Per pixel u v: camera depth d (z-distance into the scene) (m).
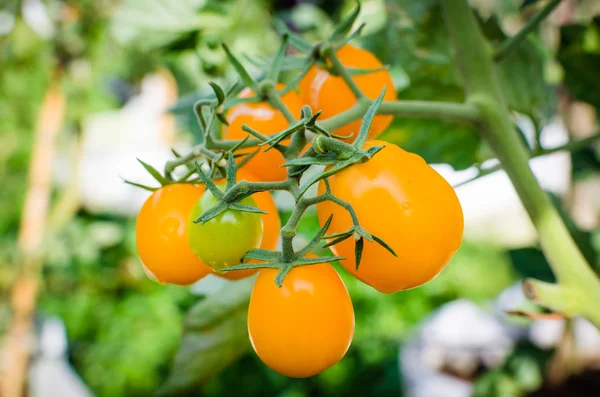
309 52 0.21
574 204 0.47
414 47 0.33
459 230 0.18
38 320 0.86
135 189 1.24
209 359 0.30
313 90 0.23
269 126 0.21
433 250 0.18
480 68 0.24
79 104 0.76
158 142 1.38
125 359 0.88
